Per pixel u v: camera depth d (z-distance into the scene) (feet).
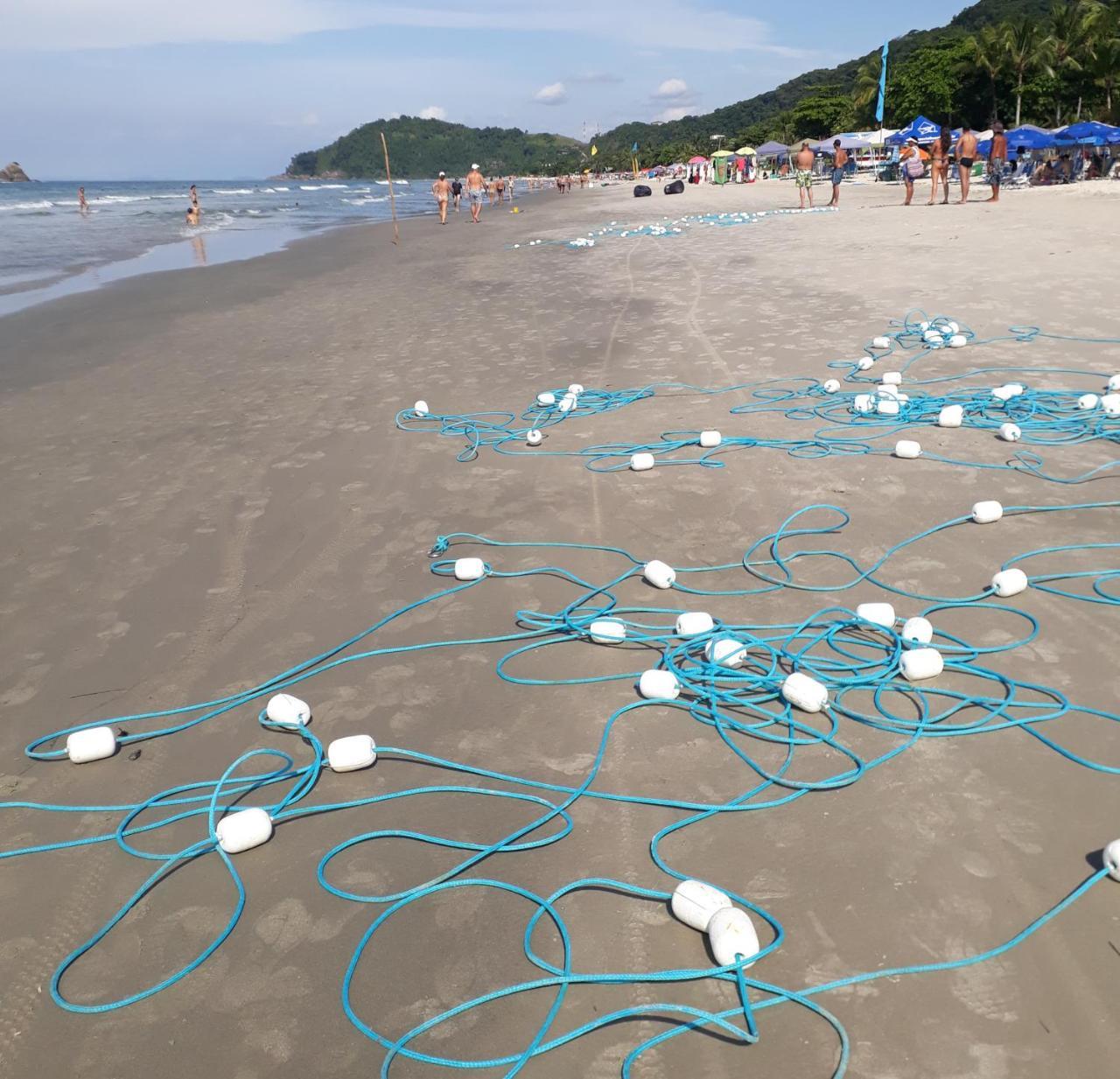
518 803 10.22
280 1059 7.37
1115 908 8.11
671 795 10.12
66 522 19.11
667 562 15.61
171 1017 7.82
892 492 17.81
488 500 18.97
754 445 20.95
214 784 10.91
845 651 12.60
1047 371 24.93
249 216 149.28
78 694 12.91
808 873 8.80
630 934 8.34
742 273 45.96
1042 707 11.03
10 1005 8.05
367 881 9.23
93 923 8.96
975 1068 6.80
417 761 11.07
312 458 22.31
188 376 31.78
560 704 12.00
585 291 44.75
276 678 12.98
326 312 44.37
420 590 15.31
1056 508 16.53
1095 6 176.35
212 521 18.78
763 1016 7.39
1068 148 107.86
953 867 8.73
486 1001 7.72
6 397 29.78
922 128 132.46
